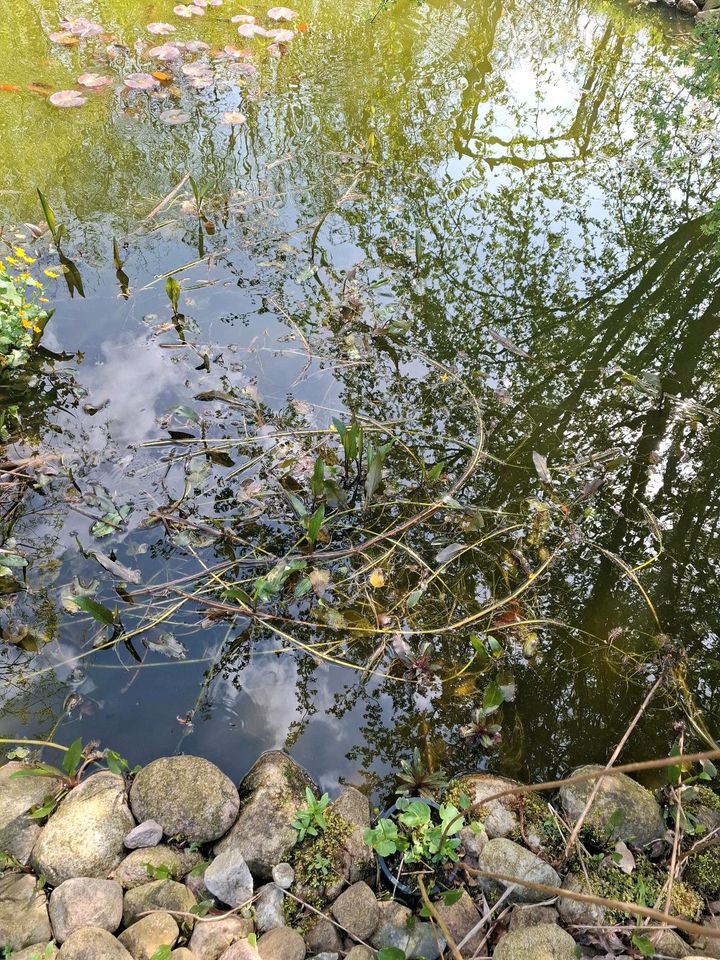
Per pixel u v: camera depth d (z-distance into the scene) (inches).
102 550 107.3
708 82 239.0
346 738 91.0
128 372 137.6
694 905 77.0
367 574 108.0
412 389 141.8
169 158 196.9
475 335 156.6
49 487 115.3
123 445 123.6
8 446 121.2
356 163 204.4
